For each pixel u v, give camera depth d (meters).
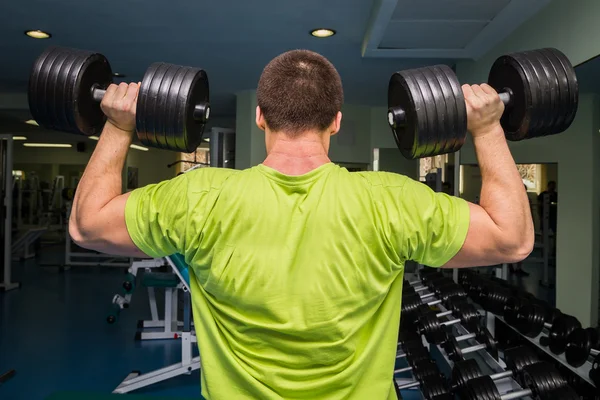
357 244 0.61
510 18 2.48
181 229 0.63
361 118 5.70
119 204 0.67
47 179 10.62
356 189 0.63
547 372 1.83
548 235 2.58
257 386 0.61
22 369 3.06
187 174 0.67
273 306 0.60
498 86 0.95
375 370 0.65
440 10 2.40
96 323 4.06
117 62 4.02
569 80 0.85
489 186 0.67
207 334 0.65
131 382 2.79
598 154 2.02
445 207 0.64
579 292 2.21
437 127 0.75
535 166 2.62
